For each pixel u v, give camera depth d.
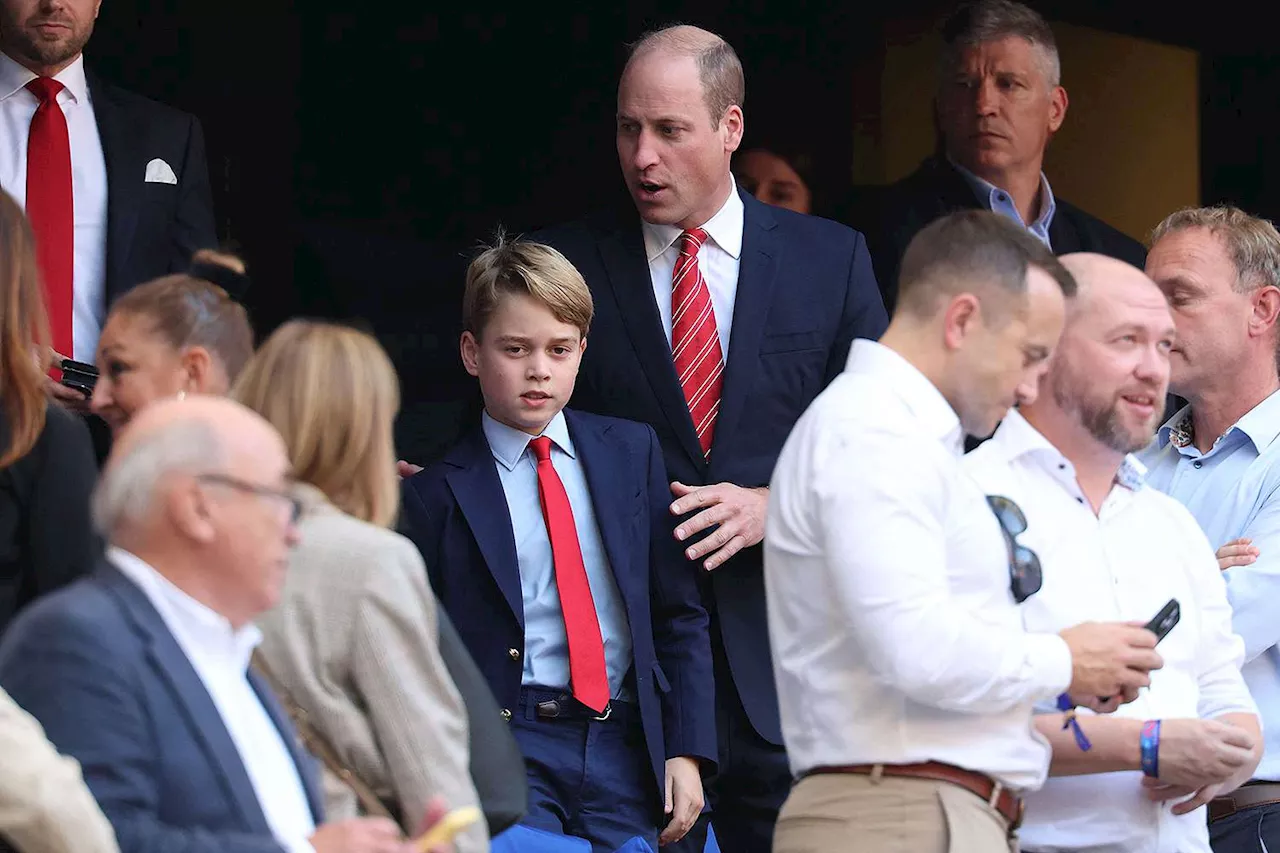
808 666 12.26
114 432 14.01
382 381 12.01
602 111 25.16
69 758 9.24
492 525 16.14
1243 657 14.66
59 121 18.14
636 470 16.88
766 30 25.14
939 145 22.89
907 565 11.76
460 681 11.92
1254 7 26.45
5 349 12.93
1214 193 26.97
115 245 18.12
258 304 23.83
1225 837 16.44
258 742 10.24
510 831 14.59
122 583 9.83
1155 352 13.93
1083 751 13.27
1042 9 26.06
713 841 17.33
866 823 12.02
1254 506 16.98
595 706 16.03
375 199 24.36
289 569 11.43
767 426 17.94
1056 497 13.95
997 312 12.38
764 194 24.89
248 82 23.97
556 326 16.30
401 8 24.42
